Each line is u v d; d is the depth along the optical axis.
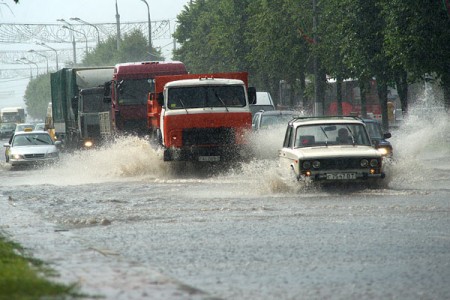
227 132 63.25
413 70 79.44
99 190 53.34
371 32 91.25
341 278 21.22
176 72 79.94
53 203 45.06
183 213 37.88
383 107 100.81
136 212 38.97
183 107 63.28
